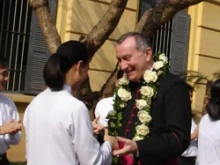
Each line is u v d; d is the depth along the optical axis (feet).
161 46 29.99
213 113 13.29
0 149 13.76
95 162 9.32
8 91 24.32
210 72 31.86
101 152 9.55
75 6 25.81
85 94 16.76
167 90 10.26
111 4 16.66
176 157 10.23
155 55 10.92
